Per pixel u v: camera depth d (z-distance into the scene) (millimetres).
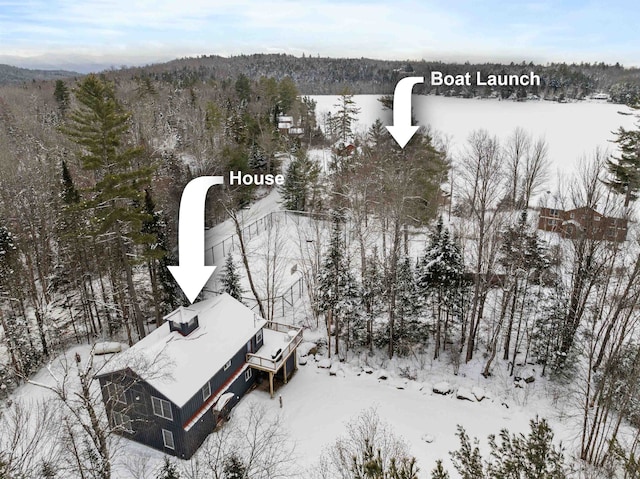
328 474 20453
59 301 38938
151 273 33469
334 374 29875
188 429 21953
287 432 24031
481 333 33938
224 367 25234
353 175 53125
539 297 29797
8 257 34688
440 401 26875
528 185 41750
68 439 19500
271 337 30047
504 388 27984
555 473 12688
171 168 55125
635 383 21266
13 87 130875
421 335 32344
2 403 27125
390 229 41219
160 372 22312
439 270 29125
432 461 21578
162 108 90875
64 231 36406
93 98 27562
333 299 30516
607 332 24672
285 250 46844
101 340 35531
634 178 42281
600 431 23094
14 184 45625
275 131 74750
